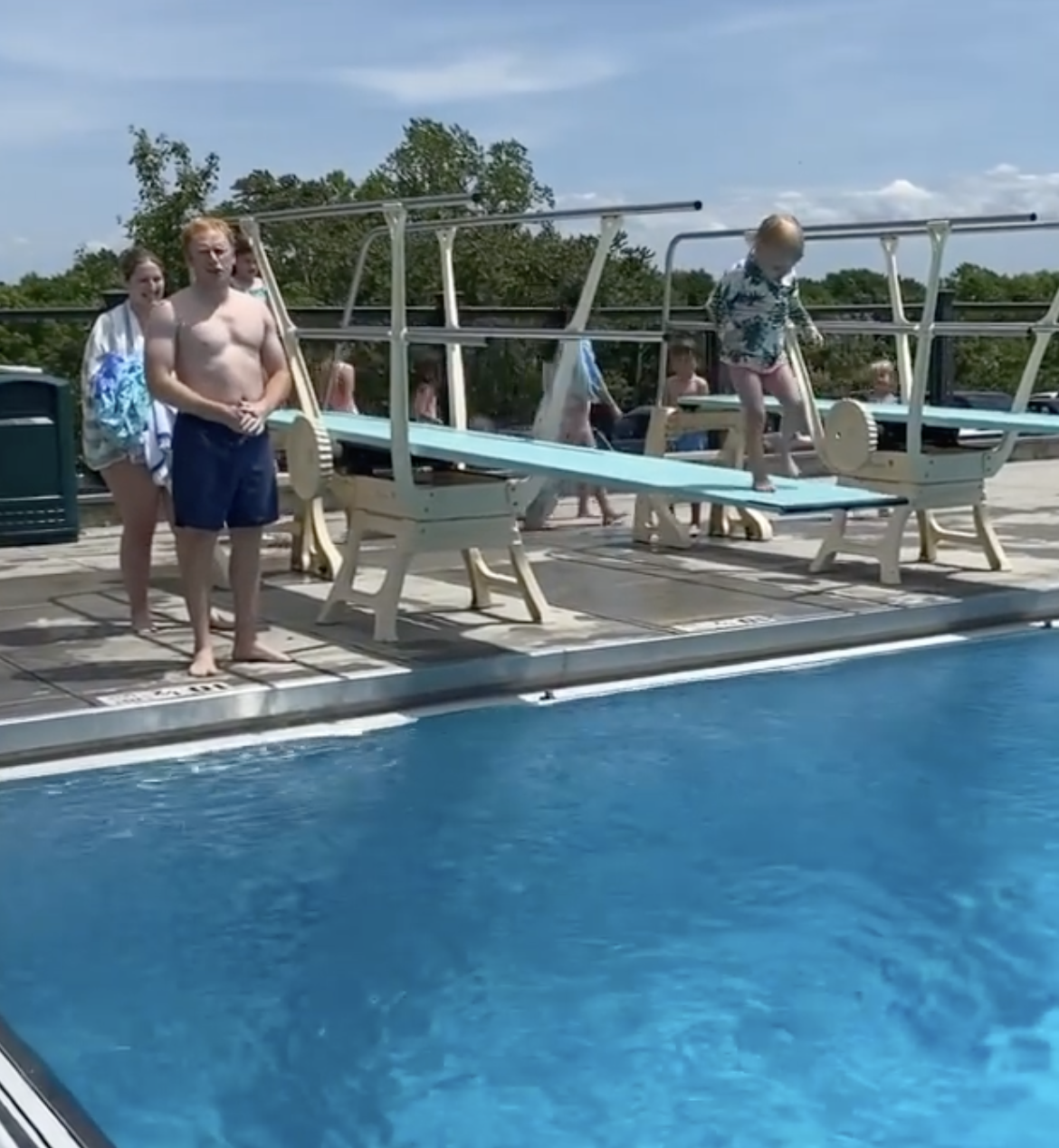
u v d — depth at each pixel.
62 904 4.16
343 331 7.02
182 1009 3.56
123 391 6.36
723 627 6.77
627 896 4.23
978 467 8.05
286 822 4.78
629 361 11.99
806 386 8.18
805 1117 3.10
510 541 6.85
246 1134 3.02
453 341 6.25
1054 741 5.60
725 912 4.12
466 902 4.19
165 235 19.61
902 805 4.93
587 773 5.25
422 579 8.13
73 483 9.52
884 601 7.41
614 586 7.93
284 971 3.77
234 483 5.75
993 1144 3.00
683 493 5.83
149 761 5.35
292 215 7.11
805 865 4.45
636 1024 3.50
